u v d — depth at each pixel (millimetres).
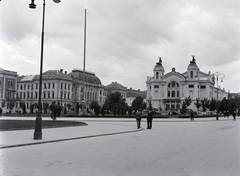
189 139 20375
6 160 11453
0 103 112062
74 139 19938
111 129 29188
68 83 133500
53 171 9516
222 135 24078
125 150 14367
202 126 38375
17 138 18781
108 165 10539
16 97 132125
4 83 115625
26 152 13570
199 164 10977
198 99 109750
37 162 11039
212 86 132500
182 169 10039
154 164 10812
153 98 130125
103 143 17469
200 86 125062
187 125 40594
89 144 16922
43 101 128875
